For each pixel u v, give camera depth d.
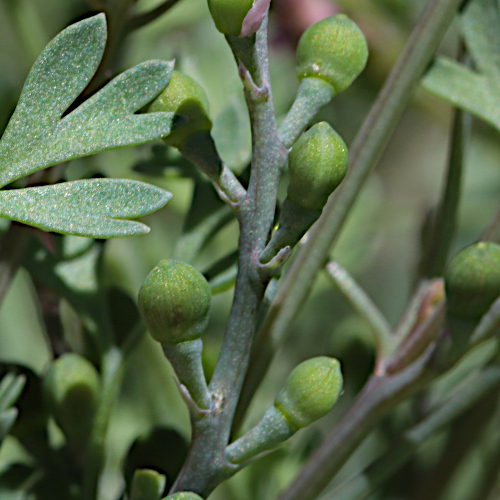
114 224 0.08
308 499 0.09
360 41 0.08
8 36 0.11
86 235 0.08
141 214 0.08
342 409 0.11
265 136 0.08
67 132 0.08
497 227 0.09
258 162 0.08
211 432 0.08
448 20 0.09
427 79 0.09
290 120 0.08
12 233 0.09
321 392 0.08
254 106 0.08
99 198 0.08
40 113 0.08
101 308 0.09
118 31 0.09
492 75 0.09
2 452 0.11
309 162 0.08
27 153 0.08
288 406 0.08
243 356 0.08
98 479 0.09
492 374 0.10
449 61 0.09
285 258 0.08
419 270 0.11
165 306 0.08
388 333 0.09
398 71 0.09
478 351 0.11
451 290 0.09
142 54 0.11
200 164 0.08
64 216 0.08
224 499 0.10
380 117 0.09
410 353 0.09
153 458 0.09
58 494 0.09
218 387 0.08
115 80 0.08
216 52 0.11
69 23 0.09
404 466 0.11
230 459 0.08
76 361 0.09
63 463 0.09
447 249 0.10
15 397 0.09
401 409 0.11
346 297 0.09
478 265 0.08
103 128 0.08
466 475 0.11
